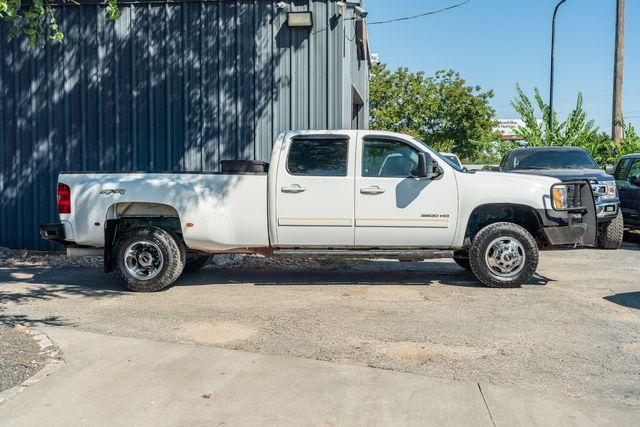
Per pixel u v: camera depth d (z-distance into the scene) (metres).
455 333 6.05
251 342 5.78
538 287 8.37
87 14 12.38
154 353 5.43
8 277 9.47
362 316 6.75
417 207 8.19
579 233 8.21
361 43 15.50
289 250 8.34
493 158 23.00
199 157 12.25
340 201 8.16
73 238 8.29
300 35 11.91
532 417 4.06
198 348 5.57
